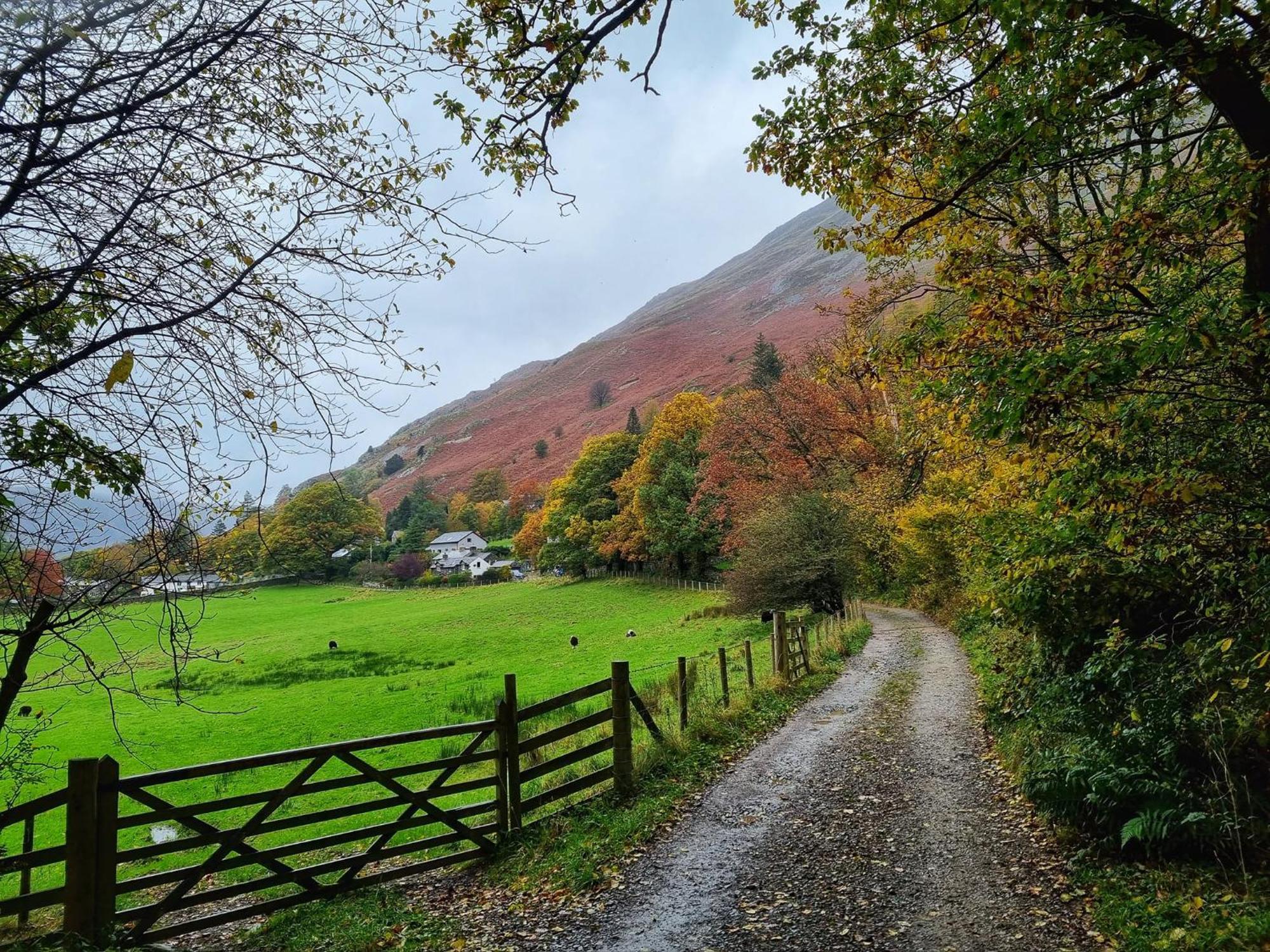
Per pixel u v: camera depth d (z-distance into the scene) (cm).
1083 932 498
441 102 495
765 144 714
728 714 1233
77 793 575
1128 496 516
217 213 435
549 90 493
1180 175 531
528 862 734
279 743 2036
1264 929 420
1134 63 464
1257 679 543
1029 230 695
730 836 755
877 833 732
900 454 1355
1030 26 468
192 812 623
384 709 2417
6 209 380
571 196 487
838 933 543
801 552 3100
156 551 419
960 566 2022
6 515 402
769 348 6219
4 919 736
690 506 5350
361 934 601
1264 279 463
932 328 583
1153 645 682
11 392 394
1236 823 523
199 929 624
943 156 711
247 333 431
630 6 449
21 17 329
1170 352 400
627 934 574
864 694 1483
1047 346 525
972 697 1356
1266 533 487
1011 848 654
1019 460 616
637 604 5169
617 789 895
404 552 10569
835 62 670
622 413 17875
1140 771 600
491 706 2262
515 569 10981
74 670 430
